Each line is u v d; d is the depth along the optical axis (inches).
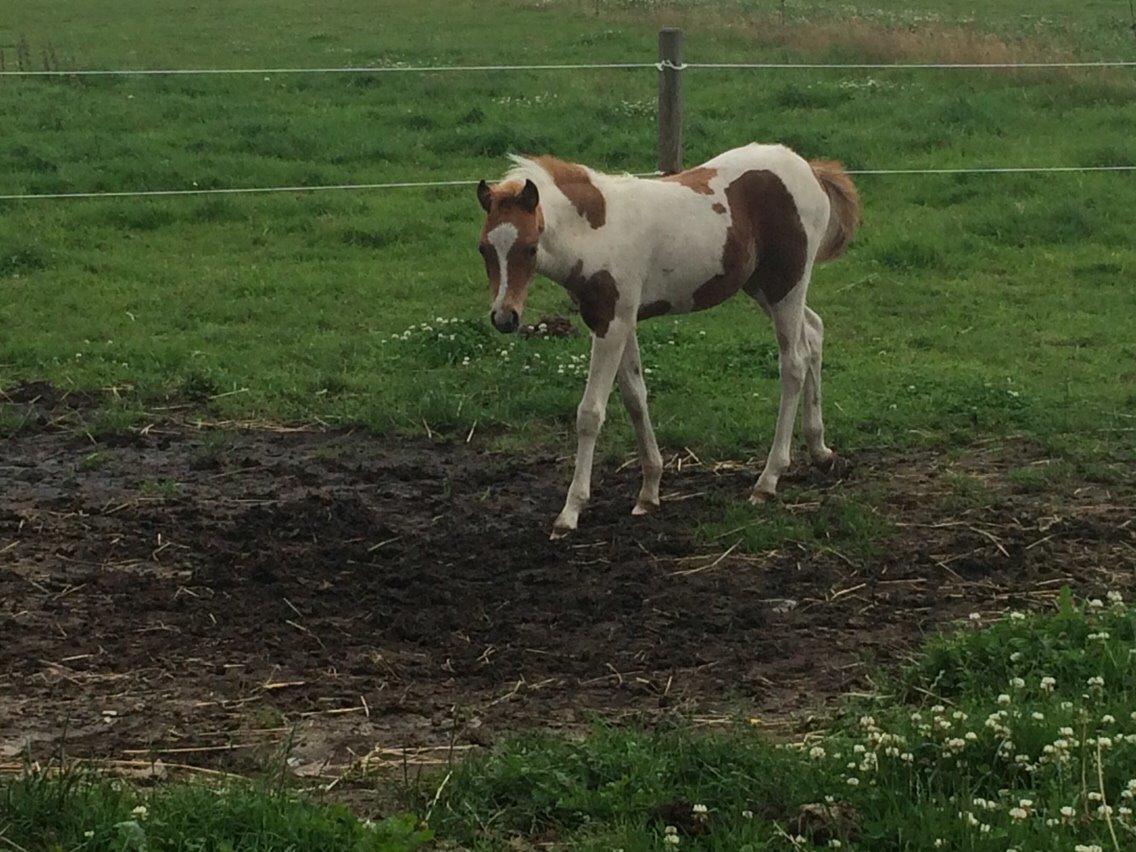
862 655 221.3
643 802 168.2
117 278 447.2
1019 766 172.2
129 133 628.7
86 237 486.3
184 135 624.1
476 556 264.5
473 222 510.0
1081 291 440.1
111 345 383.2
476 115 657.6
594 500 295.7
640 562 262.5
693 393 356.2
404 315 416.8
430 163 590.6
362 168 581.9
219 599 243.8
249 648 225.5
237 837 160.1
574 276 269.4
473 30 973.8
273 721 199.3
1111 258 467.8
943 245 478.0
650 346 386.6
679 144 417.4
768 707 204.7
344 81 756.0
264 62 844.6
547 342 387.2
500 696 209.6
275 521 278.4
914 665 209.0
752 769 176.2
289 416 343.9
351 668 218.7
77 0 1198.3
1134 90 690.8
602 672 217.8
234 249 481.7
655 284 279.3
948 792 171.2
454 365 376.2
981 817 163.8
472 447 327.3
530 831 167.6
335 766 186.4
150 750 189.0
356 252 479.2
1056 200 520.7
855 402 348.5
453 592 248.4
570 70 784.9
